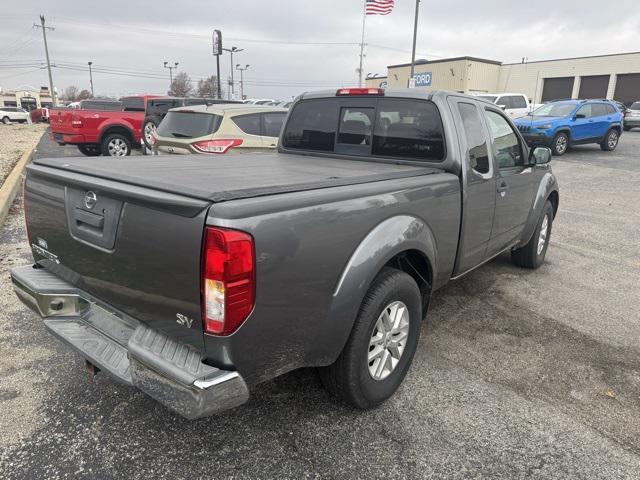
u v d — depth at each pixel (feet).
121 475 7.70
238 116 24.98
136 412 9.21
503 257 20.03
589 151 60.18
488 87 145.07
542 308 14.84
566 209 29.68
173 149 25.00
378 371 9.41
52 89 203.72
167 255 6.72
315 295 7.54
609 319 14.17
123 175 7.87
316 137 14.11
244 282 6.43
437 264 10.95
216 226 6.19
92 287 8.25
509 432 9.05
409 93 12.09
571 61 142.00
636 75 131.13
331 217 7.63
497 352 12.07
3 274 15.70
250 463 8.05
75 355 11.13
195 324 6.69
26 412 9.10
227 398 6.63
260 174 9.14
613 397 10.30
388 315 9.45
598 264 19.34
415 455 8.37
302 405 9.61
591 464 8.32
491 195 12.97
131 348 7.08
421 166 11.76
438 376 10.88
